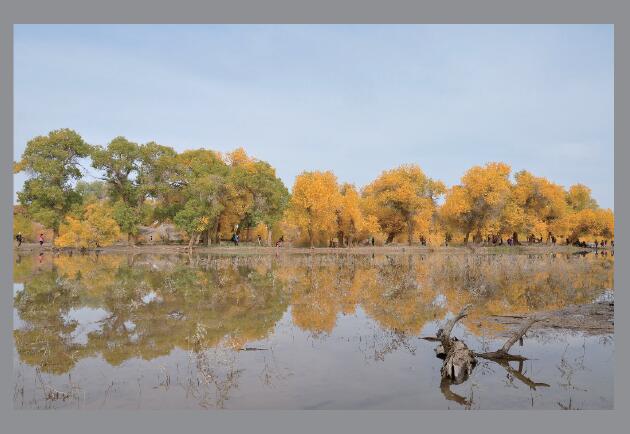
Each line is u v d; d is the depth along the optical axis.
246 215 60.28
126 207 55.81
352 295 18.94
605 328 13.17
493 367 9.90
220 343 11.58
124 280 23.52
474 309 16.11
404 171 65.06
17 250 50.44
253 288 20.72
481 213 60.81
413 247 59.00
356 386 8.70
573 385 8.80
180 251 51.53
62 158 55.09
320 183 55.28
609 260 38.84
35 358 10.42
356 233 60.19
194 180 56.62
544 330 13.03
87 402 7.93
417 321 14.19
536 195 68.06
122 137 58.62
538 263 33.94
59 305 16.64
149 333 12.59
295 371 9.50
